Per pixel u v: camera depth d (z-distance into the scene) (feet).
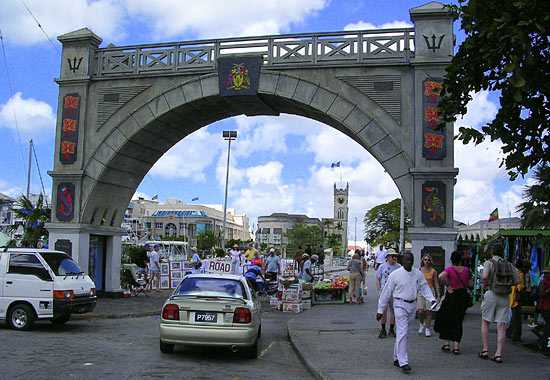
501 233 45.29
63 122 63.31
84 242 61.98
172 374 26.91
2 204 154.81
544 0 22.22
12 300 40.91
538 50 24.09
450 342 36.27
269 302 69.26
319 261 117.91
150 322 48.80
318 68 56.75
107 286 66.44
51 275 41.11
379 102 55.16
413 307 28.43
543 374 26.81
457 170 51.88
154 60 61.46
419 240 52.08
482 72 26.68
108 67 62.95
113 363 28.94
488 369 28.04
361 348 34.58
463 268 32.27
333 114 56.03
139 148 64.49
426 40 54.29
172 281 81.82
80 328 43.39
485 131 25.52
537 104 24.95
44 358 29.63
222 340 30.58
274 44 58.29
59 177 62.80
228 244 293.23
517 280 30.35
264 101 60.90
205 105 61.87
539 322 42.29
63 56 63.98
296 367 31.27
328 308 59.62
